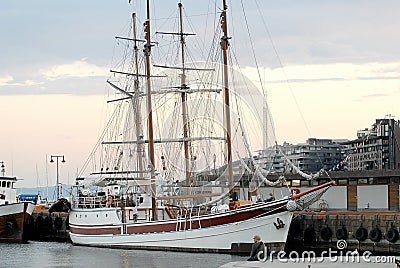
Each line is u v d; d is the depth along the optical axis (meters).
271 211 70.69
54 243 97.12
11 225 98.94
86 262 68.56
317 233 77.19
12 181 107.25
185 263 64.19
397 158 136.38
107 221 83.62
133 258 70.12
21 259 73.19
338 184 83.06
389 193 79.12
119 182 88.31
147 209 83.00
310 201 70.75
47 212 113.75
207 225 73.19
